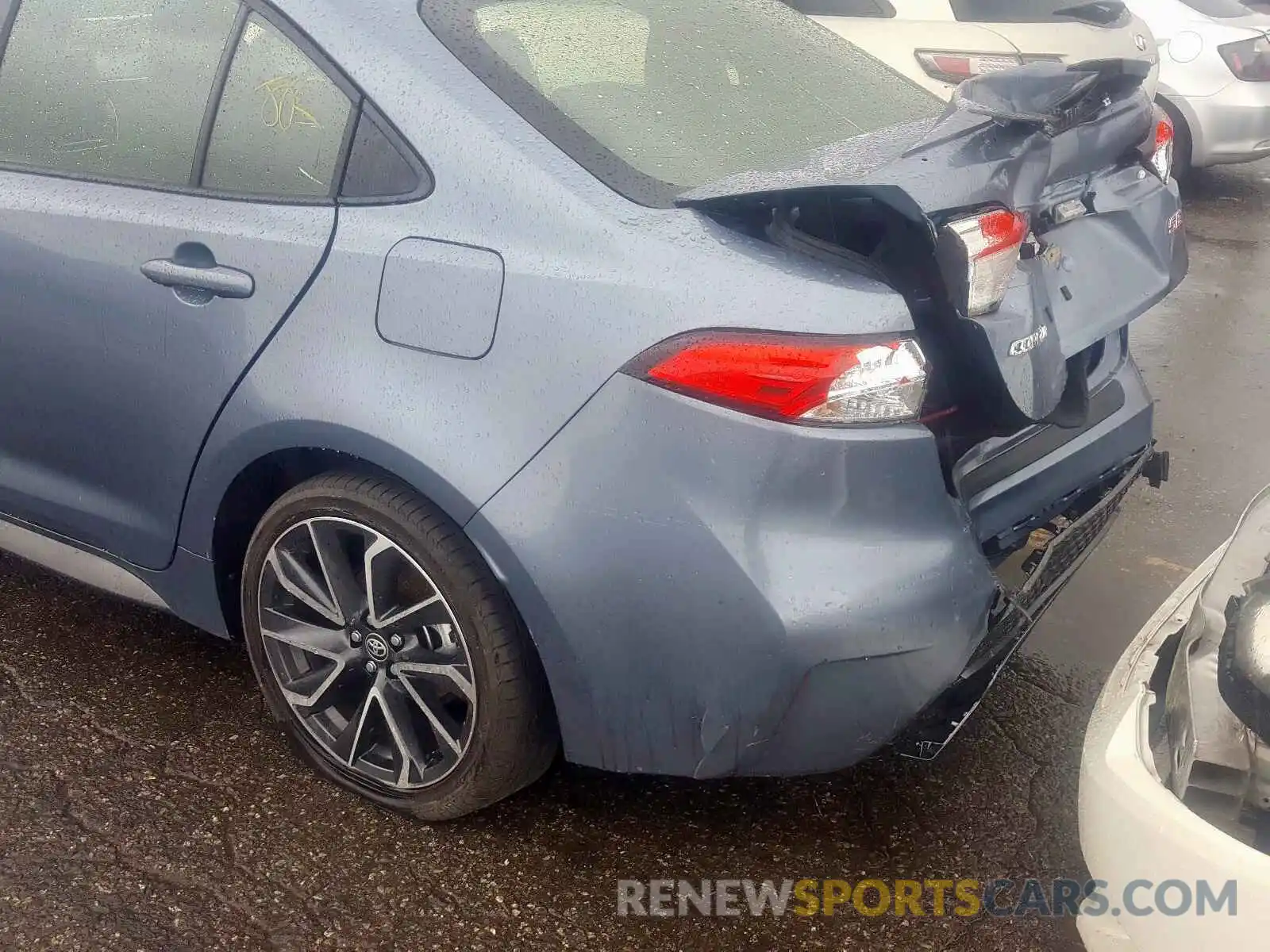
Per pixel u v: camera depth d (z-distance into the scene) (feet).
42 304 8.39
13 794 8.19
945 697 7.11
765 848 7.86
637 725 6.86
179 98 8.09
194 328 7.66
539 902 7.41
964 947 7.11
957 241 6.25
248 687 9.46
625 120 7.35
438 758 7.94
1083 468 8.27
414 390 6.87
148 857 7.68
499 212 6.81
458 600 7.11
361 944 7.07
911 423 6.46
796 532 6.35
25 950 6.93
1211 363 16.96
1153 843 5.28
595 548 6.55
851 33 18.02
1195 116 24.94
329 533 7.68
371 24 7.47
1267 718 5.26
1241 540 6.14
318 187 7.45
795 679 6.41
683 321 6.32
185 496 8.13
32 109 8.84
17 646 9.93
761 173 6.79
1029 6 18.53
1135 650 6.52
